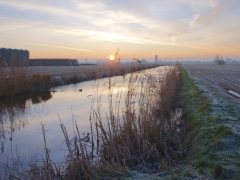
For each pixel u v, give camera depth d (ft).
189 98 41.39
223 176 13.38
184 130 25.25
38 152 23.00
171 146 21.71
